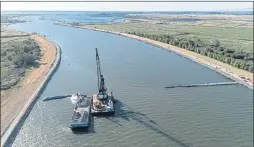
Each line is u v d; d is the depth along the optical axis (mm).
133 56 176125
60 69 149000
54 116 93250
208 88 115875
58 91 115938
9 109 98375
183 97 105750
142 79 127875
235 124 84250
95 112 90125
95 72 141875
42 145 77062
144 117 89375
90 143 76625
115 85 119938
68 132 82562
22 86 120062
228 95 107750
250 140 75812
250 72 135250
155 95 107812
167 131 80750
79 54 183875
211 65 148375
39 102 104375
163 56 176750
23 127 86688
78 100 102250
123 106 97875
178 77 131250
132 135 79250
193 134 79062
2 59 162750
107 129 82812
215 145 73875
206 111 93312
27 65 153250
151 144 74688
